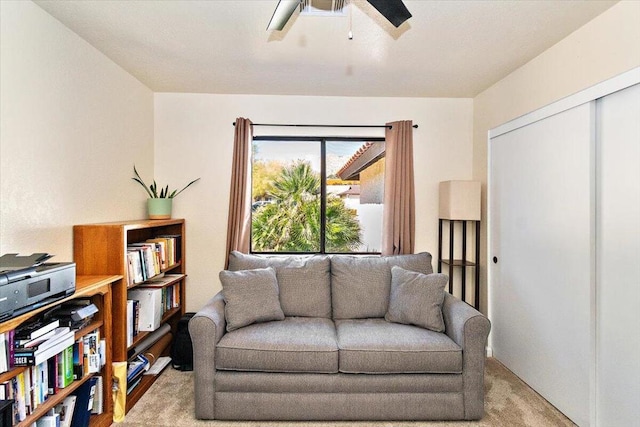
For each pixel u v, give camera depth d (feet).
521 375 8.57
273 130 10.96
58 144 6.57
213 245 10.85
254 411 6.80
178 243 10.30
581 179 6.71
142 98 9.98
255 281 8.20
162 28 6.86
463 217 9.96
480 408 6.82
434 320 7.67
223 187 10.86
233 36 7.18
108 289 6.61
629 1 5.70
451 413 6.81
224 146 10.85
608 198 6.21
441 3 5.95
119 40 7.35
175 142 10.80
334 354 6.84
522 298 8.57
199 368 6.83
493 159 9.96
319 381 6.83
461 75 9.23
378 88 10.24
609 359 6.18
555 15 6.30
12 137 5.56
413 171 10.78
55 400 5.27
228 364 6.82
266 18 6.50
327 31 6.96
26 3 5.80
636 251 5.68
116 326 7.00
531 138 8.26
